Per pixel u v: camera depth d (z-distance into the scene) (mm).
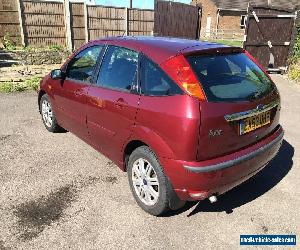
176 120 3031
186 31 15336
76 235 3289
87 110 4352
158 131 3217
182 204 3459
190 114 2961
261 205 3869
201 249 3154
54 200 3855
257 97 3441
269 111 3609
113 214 3623
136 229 3396
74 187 4145
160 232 3365
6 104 7555
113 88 3891
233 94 3246
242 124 3246
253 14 11555
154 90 3330
